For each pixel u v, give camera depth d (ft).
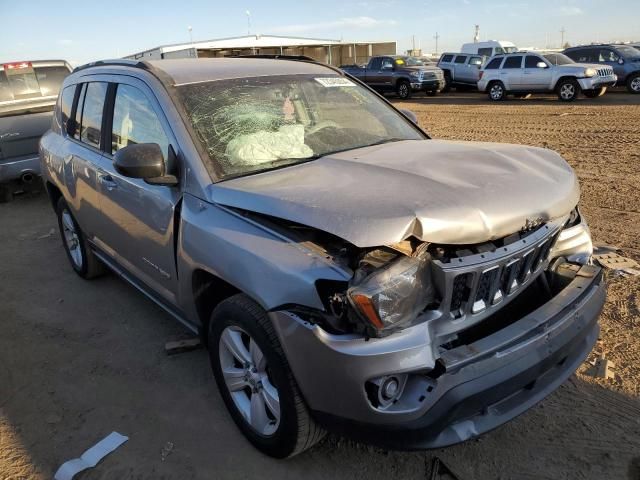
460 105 65.05
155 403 11.09
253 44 114.32
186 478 9.10
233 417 9.93
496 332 7.97
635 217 19.70
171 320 14.49
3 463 9.66
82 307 15.52
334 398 7.62
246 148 10.31
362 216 7.35
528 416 10.02
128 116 12.02
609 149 31.99
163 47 107.04
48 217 25.31
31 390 11.77
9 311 15.53
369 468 9.08
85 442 10.09
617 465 8.87
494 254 7.88
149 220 10.94
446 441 7.47
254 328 8.43
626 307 13.14
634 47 69.00
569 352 8.74
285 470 9.14
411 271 7.41
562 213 8.89
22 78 29.63
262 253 8.14
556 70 61.57
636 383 10.64
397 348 7.20
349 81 13.56
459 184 8.35
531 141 36.55
